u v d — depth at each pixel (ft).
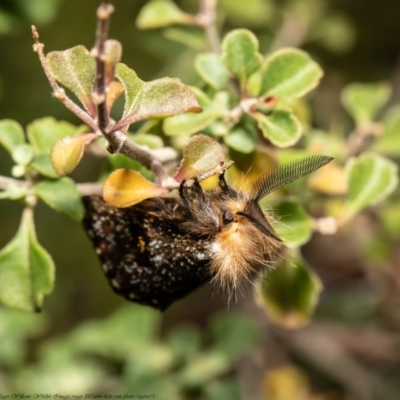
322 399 0.96
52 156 0.48
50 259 0.54
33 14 0.69
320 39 0.97
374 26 1.09
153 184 0.49
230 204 0.50
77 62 0.48
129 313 0.78
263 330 0.90
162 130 0.56
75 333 0.82
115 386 0.78
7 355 0.78
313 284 0.57
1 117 0.85
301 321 0.58
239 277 0.50
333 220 0.57
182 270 0.51
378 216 0.75
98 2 0.90
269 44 0.90
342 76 1.06
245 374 0.91
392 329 0.93
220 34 0.82
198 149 0.50
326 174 0.60
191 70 0.82
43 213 0.92
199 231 0.50
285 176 0.50
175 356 0.75
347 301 1.00
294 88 0.54
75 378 0.76
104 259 0.52
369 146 0.68
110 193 0.49
